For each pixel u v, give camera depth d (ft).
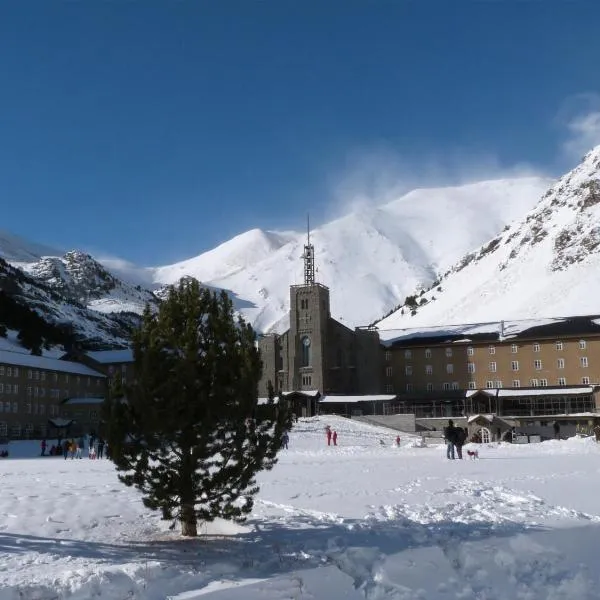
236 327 66.69
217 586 50.01
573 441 247.70
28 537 63.93
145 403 61.52
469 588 53.42
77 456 242.78
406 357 543.39
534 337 510.58
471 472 130.72
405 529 70.59
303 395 492.95
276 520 76.07
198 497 65.92
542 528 70.69
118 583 48.24
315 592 50.31
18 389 465.47
